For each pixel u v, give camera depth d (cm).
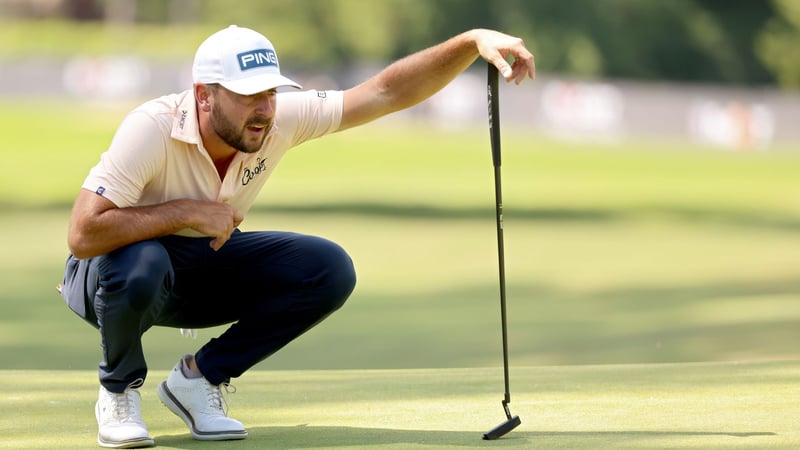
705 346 2823
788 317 3341
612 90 12269
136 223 1224
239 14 17025
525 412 1438
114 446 1255
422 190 8812
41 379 1756
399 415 1442
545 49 15800
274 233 1344
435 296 4081
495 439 1261
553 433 1289
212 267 1332
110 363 1266
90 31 17200
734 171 11106
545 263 5109
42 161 9538
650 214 7694
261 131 1243
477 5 16150
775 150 12481
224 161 1289
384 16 16412
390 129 12681
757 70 16900
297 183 9081
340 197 8050
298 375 1830
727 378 1672
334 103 1368
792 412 1391
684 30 16575
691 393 1549
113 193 1220
